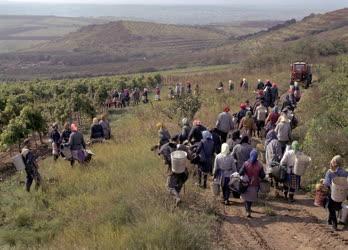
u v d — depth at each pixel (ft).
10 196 49.16
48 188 48.42
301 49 225.97
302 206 39.75
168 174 41.98
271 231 34.78
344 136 47.88
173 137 47.21
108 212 37.58
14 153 87.35
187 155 41.37
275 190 42.11
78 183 48.52
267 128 54.80
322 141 48.01
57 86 166.30
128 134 75.15
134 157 54.85
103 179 47.85
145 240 30.01
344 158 45.93
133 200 38.22
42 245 35.73
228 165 39.34
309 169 45.21
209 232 33.37
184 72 340.39
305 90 109.50
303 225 35.60
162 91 192.85
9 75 556.10
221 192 42.19
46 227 39.60
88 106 118.52
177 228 31.19
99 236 33.19
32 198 46.60
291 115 57.77
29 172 48.11
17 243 36.58
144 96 145.28
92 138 66.85
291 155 39.91
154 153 54.70
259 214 38.22
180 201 37.68
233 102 97.14
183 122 48.85
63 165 56.08
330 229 34.71
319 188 35.17
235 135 45.06
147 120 86.07
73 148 53.31
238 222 36.58
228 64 414.00
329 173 34.14
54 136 61.21
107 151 60.54
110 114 131.54
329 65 147.74
